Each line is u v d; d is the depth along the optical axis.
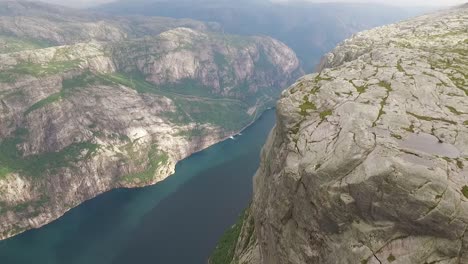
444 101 40.41
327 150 37.25
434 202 29.03
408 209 30.09
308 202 37.06
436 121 37.03
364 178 32.06
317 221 36.16
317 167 36.22
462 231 28.22
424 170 30.28
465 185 29.39
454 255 28.58
